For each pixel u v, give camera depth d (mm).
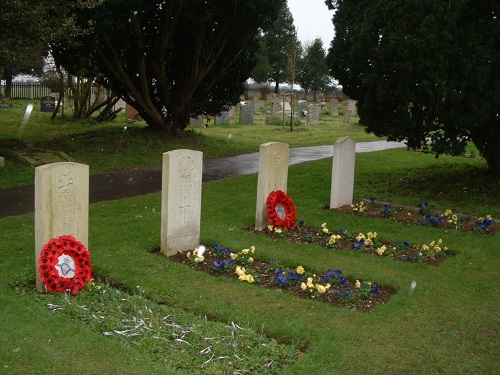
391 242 9625
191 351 5438
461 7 11156
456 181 14039
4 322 5801
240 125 32844
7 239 9047
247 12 18656
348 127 33406
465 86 11367
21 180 13992
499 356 5672
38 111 33469
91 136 20891
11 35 14633
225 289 7160
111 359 5168
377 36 12320
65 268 6848
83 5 15445
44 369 4926
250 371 5133
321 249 9148
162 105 21844
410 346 5770
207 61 20031
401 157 20297
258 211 10211
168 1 17672
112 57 19188
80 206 7309
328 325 6184
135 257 8320
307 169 16812
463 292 7379
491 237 10016
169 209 8461
